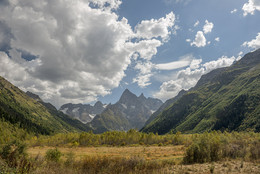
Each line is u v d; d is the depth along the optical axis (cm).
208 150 1858
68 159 1500
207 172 1279
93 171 1184
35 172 947
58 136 10819
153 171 1227
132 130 10106
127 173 1178
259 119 16900
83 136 8962
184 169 1378
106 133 10088
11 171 886
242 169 1336
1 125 14600
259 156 1817
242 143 2320
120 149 5647
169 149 4641
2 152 1229
